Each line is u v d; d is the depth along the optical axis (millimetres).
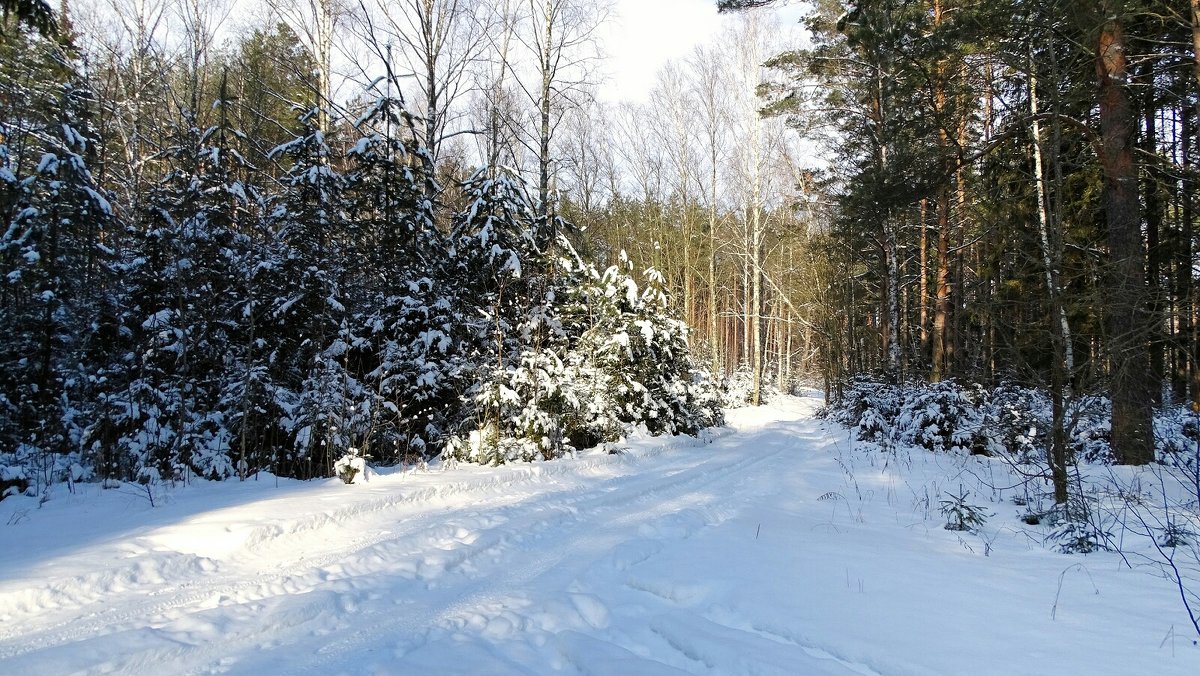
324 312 10227
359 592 4863
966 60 14688
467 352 12219
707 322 43844
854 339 27578
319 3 15805
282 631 4184
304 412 9969
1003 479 10625
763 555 5715
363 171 11703
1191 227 14375
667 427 16703
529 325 12969
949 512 7168
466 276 12875
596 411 14039
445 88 17312
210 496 7809
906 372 21922
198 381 10039
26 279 8914
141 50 17016
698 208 37312
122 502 7340
